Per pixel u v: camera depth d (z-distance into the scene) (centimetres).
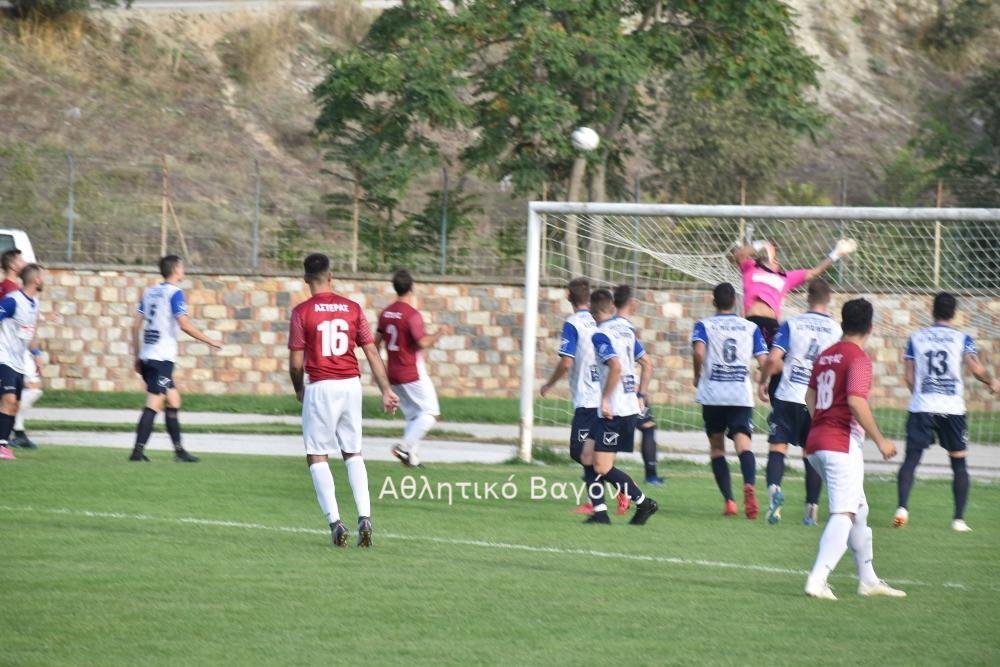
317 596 2870
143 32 14875
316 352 3584
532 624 2652
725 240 9050
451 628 2600
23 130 12769
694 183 12900
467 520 4184
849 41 17338
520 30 9462
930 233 8794
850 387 2983
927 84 16838
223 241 10744
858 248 9062
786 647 2503
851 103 16088
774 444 4400
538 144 9956
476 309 9494
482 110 9950
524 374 6194
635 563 3438
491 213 9838
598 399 4422
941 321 4419
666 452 6925
